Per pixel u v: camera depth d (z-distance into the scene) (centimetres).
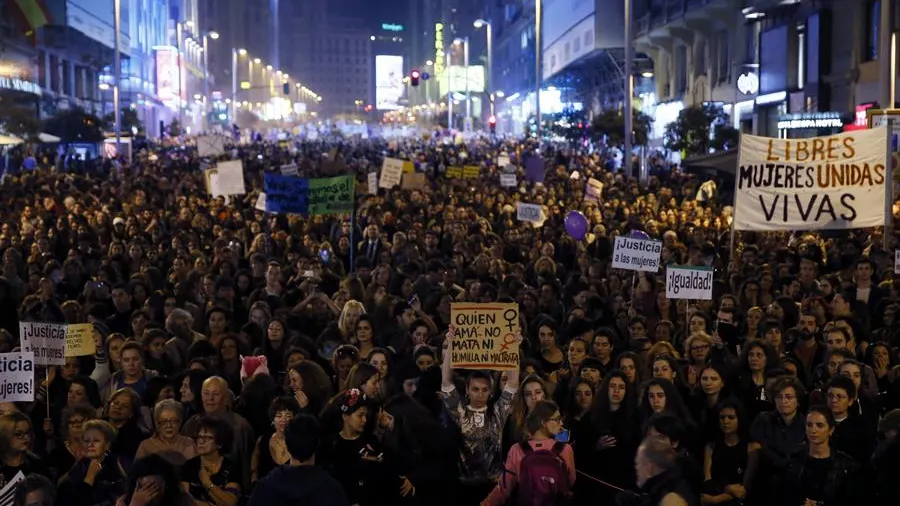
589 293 1420
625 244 1475
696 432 897
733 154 3050
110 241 2289
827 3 4869
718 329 1264
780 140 1491
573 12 9312
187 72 15250
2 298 1532
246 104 19612
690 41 7025
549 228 2228
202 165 4784
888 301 1354
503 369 890
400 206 2702
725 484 892
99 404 1011
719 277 1706
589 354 1117
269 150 7475
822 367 1036
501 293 1551
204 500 811
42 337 998
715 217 2477
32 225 2295
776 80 5350
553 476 774
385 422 841
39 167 5084
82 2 8762
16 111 5619
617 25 8225
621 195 3300
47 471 851
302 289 1556
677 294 1241
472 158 6241
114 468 819
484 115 16150
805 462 801
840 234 2183
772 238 2038
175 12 14662
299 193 2050
